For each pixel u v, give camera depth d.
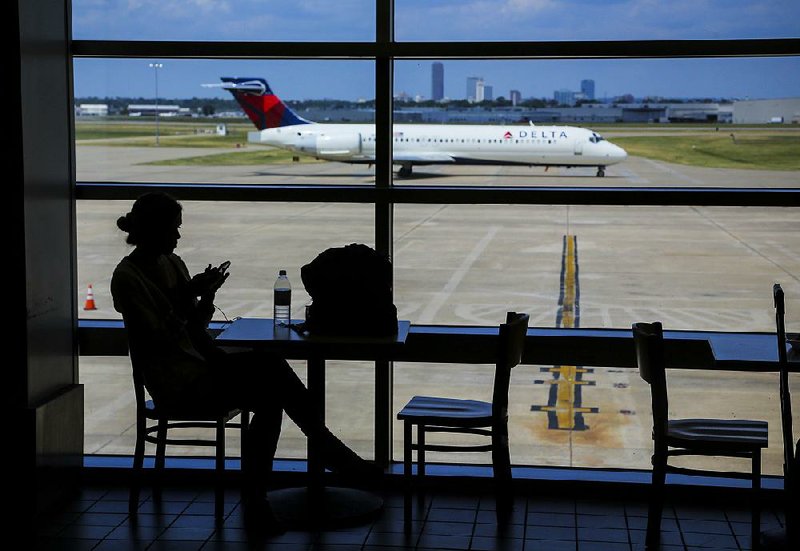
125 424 4.77
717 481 3.68
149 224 3.28
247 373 3.23
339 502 3.54
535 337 3.70
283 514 3.42
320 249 7.61
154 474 3.53
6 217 3.32
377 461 3.86
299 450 5.18
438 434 5.37
